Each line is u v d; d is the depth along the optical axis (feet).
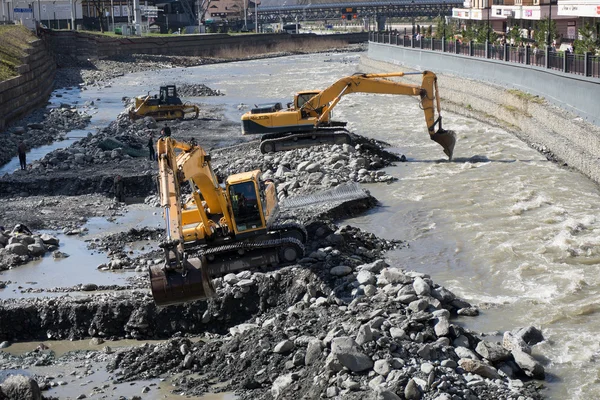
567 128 125.80
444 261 79.66
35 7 442.09
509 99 161.27
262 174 115.75
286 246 74.28
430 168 122.01
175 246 52.80
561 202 98.17
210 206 75.25
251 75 325.42
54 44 367.86
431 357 52.70
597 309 65.00
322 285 67.21
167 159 60.54
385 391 46.47
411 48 258.37
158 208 106.42
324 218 91.40
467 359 52.24
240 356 57.57
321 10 625.41
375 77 126.82
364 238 84.17
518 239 84.38
